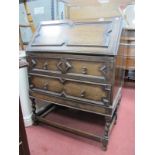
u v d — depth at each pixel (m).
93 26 1.50
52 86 1.66
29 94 1.86
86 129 1.90
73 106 1.59
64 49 1.46
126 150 1.56
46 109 2.23
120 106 2.37
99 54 1.29
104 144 1.56
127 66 2.83
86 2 2.94
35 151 1.58
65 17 2.96
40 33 1.75
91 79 1.38
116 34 1.35
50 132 1.87
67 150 1.59
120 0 2.86
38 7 2.71
